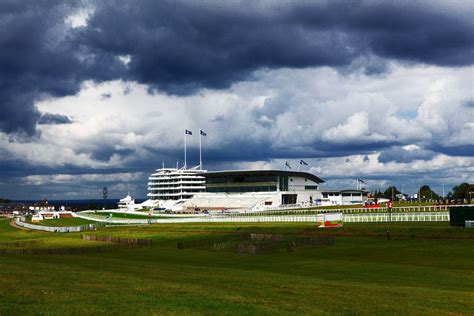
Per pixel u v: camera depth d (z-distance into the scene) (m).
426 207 145.62
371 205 180.88
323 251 72.19
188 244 87.44
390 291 36.22
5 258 64.94
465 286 41.38
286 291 34.41
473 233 78.06
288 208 198.62
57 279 36.69
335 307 29.03
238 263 62.88
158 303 27.45
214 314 25.38
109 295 29.45
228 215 174.50
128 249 87.00
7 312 24.03
